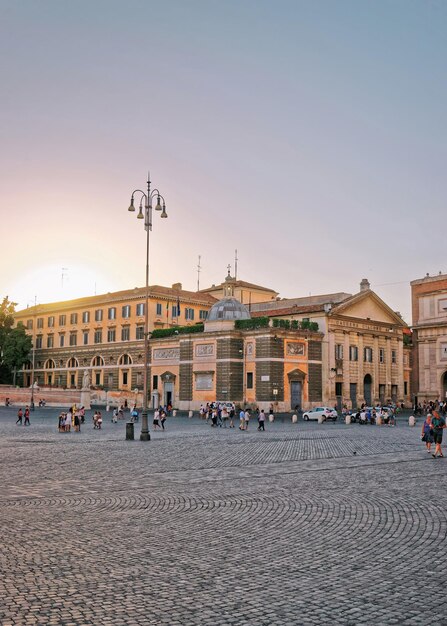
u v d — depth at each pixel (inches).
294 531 531.5
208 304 4362.7
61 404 3890.3
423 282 3823.8
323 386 3329.2
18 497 698.2
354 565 431.8
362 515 594.6
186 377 3356.3
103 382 4249.5
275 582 395.2
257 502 665.0
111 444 1414.9
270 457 1130.7
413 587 386.9
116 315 4224.9
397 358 3846.0
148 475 880.3
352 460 1082.7
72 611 344.2
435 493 717.3
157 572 414.3
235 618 336.8
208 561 440.8
